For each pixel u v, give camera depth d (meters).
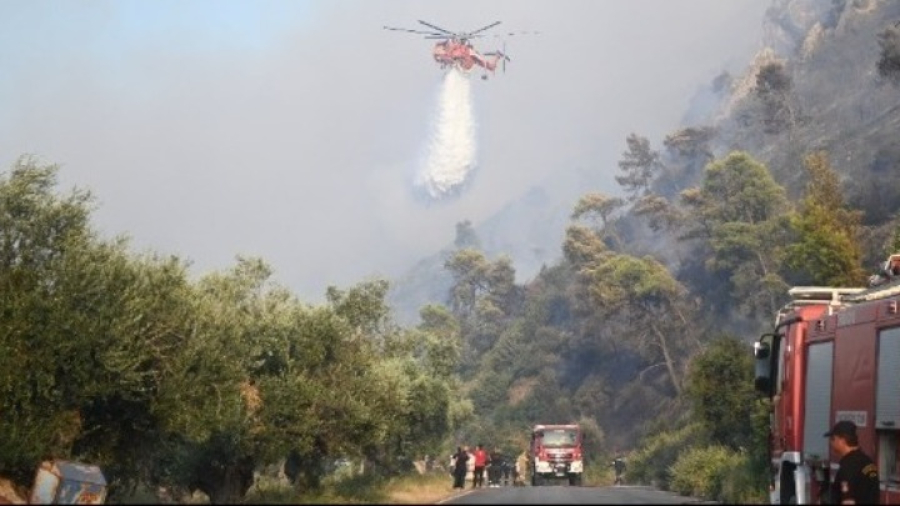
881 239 110.50
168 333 35.47
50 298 33.97
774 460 23.72
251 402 38.44
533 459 63.88
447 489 43.25
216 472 39.81
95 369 33.75
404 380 47.41
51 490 26.45
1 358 32.97
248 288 41.66
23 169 36.19
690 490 41.41
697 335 144.50
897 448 18.36
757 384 24.31
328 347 41.09
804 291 23.64
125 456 37.22
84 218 36.38
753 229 138.88
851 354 20.30
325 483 38.62
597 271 150.88
